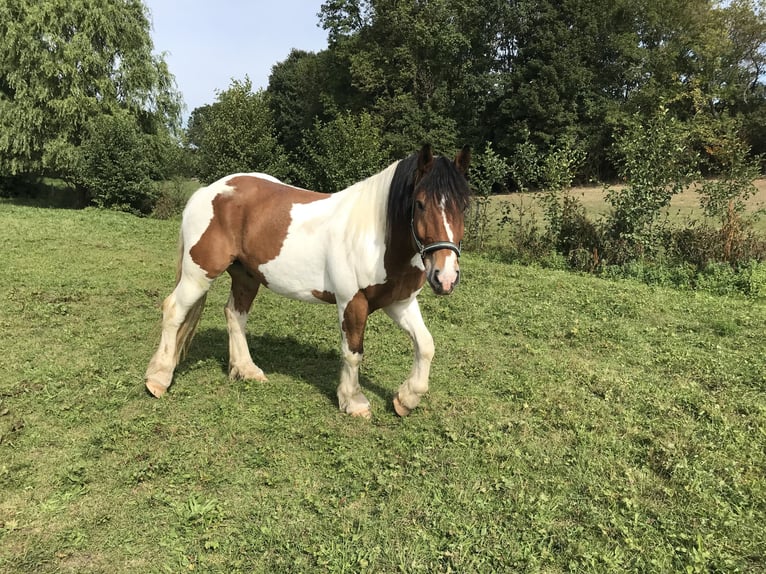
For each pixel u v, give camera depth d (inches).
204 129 761.6
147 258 396.5
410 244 131.3
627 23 1268.5
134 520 106.9
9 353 195.3
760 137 1166.3
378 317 257.4
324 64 1572.3
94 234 494.6
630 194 390.0
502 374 191.0
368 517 109.2
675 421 153.3
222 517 107.7
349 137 585.9
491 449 135.9
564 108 1199.6
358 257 137.6
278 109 1877.5
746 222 386.6
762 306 294.8
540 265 418.3
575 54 1181.1
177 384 174.1
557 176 430.3
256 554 98.7
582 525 108.3
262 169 732.0
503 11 1274.6
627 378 186.2
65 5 728.3
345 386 156.0
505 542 101.9
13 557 95.7
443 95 1301.7
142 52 821.2
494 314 269.3
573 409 160.9
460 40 1283.2
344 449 135.9
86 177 713.6
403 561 96.3
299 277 151.8
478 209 485.4
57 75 729.6
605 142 1193.4
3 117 716.7
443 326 249.3
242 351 179.6
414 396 151.3
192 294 162.7
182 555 97.3
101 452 131.0
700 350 219.9
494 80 1272.1
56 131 751.7
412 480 122.3
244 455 131.6
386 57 1309.1
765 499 115.4
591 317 266.7
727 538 103.5
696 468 127.4
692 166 390.3
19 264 344.2
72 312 251.8
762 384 182.5
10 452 130.1
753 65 1295.5
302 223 149.7
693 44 1198.9
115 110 773.9
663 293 318.3
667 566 96.1
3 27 708.0
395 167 135.5
